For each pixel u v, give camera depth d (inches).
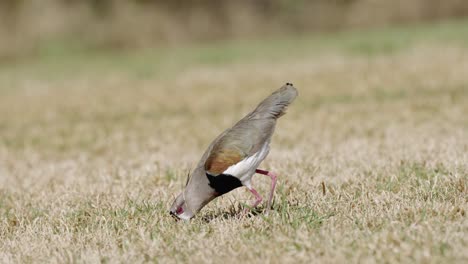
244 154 411.2
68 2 2106.3
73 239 440.8
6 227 490.6
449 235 375.2
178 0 2143.2
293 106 1042.1
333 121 890.1
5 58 2023.9
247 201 497.0
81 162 746.8
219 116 1015.6
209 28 2140.7
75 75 1653.5
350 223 417.1
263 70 1462.8
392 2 2165.4
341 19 2182.6
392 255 355.9
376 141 726.5
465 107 901.8
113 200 526.3
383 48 1596.9
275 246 383.6
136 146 829.2
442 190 481.1
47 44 2052.2
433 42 1598.2
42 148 871.7
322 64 1466.5
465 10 2134.6
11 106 1285.7
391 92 1082.7
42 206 539.8
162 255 389.7
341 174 558.3
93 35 2075.5
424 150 641.0
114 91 1368.1
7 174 718.5
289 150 718.5
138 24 2097.7
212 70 1528.1
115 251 402.9
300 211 448.8
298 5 2190.0
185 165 658.2
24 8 2071.9
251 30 2156.7
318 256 364.5
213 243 398.9
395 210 430.9
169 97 1237.1
